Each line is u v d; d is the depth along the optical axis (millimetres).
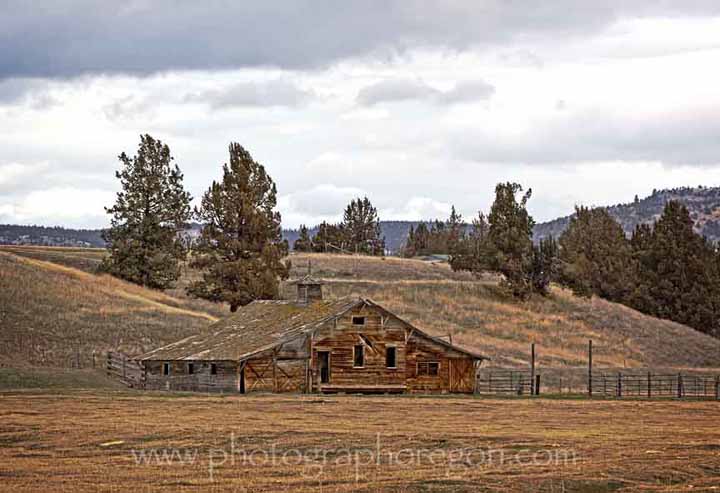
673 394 74250
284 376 63469
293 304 72000
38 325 84938
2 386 61375
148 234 114500
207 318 99312
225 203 97500
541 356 102625
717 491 29266
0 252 109688
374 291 122188
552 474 30922
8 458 33062
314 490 27859
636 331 119625
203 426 40875
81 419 42812
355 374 64500
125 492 27406
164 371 66188
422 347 65688
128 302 99375
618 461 33438
